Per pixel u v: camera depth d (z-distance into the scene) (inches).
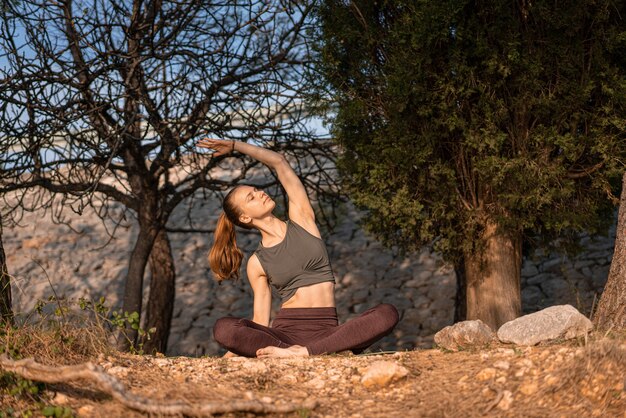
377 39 258.8
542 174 238.5
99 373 115.3
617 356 123.0
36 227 686.5
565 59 233.5
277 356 164.7
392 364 137.2
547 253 289.1
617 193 260.5
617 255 178.9
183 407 115.4
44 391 128.3
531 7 231.0
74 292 606.2
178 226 671.8
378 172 258.8
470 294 265.0
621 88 229.9
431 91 244.5
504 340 163.0
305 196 193.5
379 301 556.1
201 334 559.2
